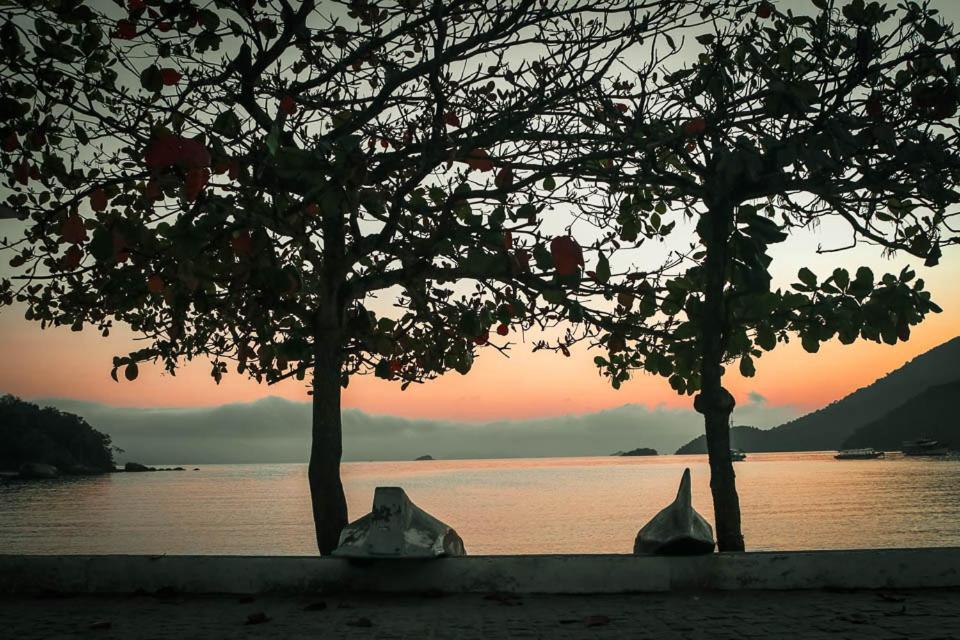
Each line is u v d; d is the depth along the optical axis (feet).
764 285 16.92
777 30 18.75
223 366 26.25
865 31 17.40
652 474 583.17
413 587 18.01
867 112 17.93
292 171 14.83
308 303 24.13
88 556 18.65
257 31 17.84
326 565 18.20
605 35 19.26
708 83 18.71
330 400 20.88
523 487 372.58
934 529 132.36
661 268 20.95
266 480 601.21
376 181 19.71
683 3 18.42
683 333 21.45
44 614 16.11
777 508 195.72
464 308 22.12
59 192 22.41
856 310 18.72
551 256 16.30
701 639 13.30
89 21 17.98
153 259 16.67
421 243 18.31
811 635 13.42
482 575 17.98
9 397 608.60
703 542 17.95
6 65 17.19
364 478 562.66
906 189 18.89
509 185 19.56
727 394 20.29
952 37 17.44
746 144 16.90
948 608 15.64
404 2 20.03
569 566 17.87
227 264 17.01
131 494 345.31
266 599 17.62
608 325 22.54
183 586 18.33
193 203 15.47
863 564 17.93
